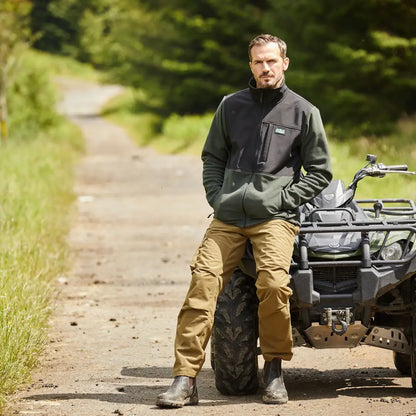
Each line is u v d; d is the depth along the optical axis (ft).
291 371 36.83
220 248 30.27
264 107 30.42
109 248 71.92
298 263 30.60
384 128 178.09
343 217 32.45
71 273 61.16
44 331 41.45
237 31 267.80
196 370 30.12
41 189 87.10
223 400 31.32
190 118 254.47
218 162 31.22
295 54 200.23
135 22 302.25
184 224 85.56
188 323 29.94
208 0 266.16
